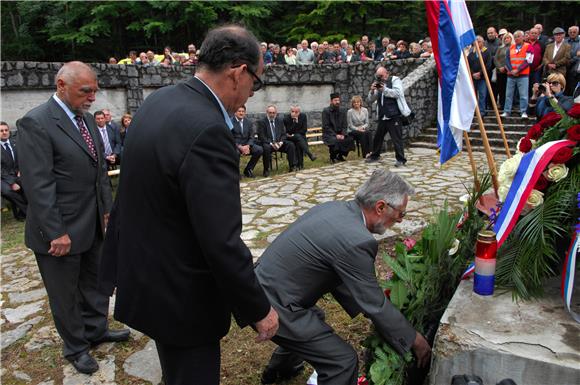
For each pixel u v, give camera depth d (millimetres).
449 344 1819
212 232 1385
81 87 2490
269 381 2580
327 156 10117
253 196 6598
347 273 1966
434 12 3375
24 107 8383
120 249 1615
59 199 2553
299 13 20297
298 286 2061
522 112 9836
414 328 2111
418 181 7035
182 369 1651
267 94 11570
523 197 2053
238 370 2723
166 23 17438
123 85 9656
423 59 11391
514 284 2119
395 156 8656
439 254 2377
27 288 4039
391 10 19297
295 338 2047
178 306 1533
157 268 1519
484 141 3094
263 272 2121
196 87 1515
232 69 1505
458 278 2479
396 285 2254
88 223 2639
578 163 2057
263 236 4895
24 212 6633
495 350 1722
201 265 1533
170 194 1446
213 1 17203
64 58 19562
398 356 2002
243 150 8125
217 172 1402
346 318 3191
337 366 2061
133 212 1539
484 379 1768
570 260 1897
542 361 1644
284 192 6770
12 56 18625
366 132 9297
